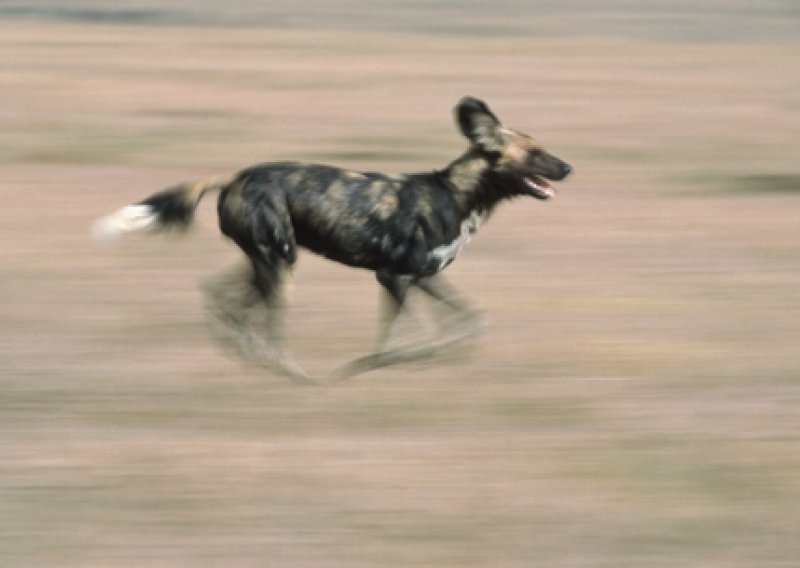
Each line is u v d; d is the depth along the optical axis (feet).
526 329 84.99
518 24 279.28
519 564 52.90
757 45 254.06
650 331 84.84
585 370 76.64
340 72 209.46
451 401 71.20
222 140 155.94
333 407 70.28
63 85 190.80
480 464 62.64
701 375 75.92
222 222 73.05
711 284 97.09
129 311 88.84
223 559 53.16
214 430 66.95
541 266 102.06
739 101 189.57
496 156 73.00
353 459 63.10
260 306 74.84
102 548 53.93
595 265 102.68
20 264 100.37
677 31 272.31
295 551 53.83
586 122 171.63
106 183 132.67
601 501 58.59
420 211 71.87
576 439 65.92
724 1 311.27
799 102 189.47
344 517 56.90
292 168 72.38
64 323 85.87
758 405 71.31
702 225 117.08
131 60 217.97
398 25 276.21
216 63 216.13
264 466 62.18
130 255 103.55
